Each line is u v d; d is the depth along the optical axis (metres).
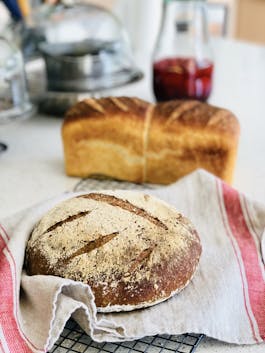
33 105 0.69
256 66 1.01
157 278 0.35
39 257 0.37
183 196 0.49
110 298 0.34
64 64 0.70
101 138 0.57
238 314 0.35
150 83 0.90
